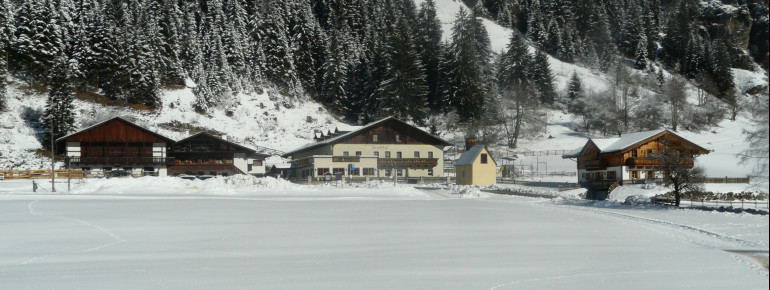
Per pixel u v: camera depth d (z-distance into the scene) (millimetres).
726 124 114688
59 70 88500
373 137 85125
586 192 58219
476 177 72438
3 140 83625
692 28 166875
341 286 15266
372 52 129625
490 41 163250
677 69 161375
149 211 34219
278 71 119125
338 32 134500
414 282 15773
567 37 162000
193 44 118688
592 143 69500
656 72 145625
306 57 124812
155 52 108812
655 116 110812
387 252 20625
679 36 165750
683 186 42031
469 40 118938
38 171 71312
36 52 97250
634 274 16875
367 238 23953
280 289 14945
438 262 18703
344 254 20203
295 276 16500
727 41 157125
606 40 163875
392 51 113312
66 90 86438
